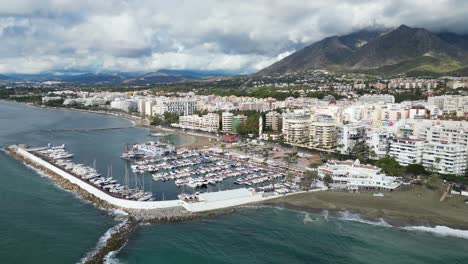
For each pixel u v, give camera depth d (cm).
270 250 17612
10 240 17562
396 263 16688
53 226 19275
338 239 18800
